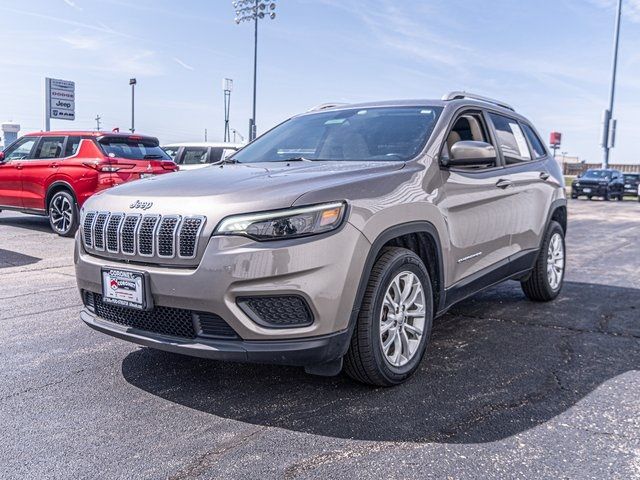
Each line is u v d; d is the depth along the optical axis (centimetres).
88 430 278
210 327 291
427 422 286
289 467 244
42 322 469
